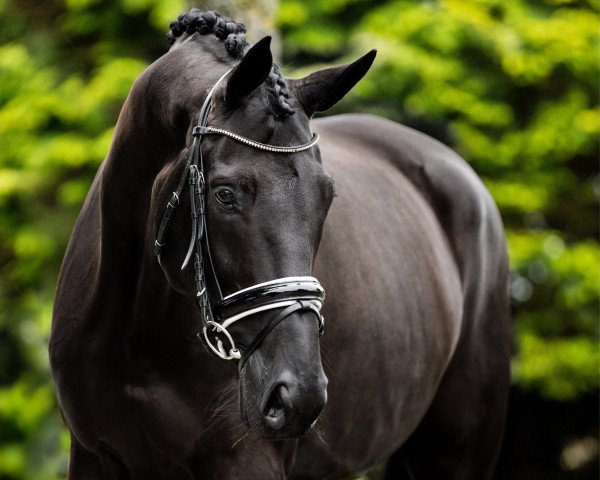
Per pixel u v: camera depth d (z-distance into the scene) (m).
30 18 18.09
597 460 19.50
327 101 4.80
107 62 17.09
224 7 8.87
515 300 18.33
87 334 5.39
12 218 16.92
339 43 17.66
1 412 17.17
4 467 17.02
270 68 4.42
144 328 5.24
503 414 7.37
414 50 17.38
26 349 18.28
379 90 16.98
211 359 5.17
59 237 16.73
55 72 17.52
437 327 6.61
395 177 6.98
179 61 4.98
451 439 7.15
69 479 5.66
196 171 4.48
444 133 17.75
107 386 5.34
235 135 4.41
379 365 6.01
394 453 7.35
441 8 17.92
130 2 16.64
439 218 7.20
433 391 6.72
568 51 17.91
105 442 5.43
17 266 17.28
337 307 5.71
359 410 5.94
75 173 16.83
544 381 17.61
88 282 5.49
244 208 4.36
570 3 18.86
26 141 16.84
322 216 4.45
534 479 19.69
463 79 17.70
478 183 7.54
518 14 18.12
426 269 6.63
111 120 16.86
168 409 5.20
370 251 6.14
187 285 4.63
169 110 4.85
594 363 17.53
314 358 4.29
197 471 5.25
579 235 18.95
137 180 5.14
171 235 4.67
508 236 17.45
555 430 19.80
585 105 18.45
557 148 17.98
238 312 4.38
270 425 4.25
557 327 18.06
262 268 4.32
